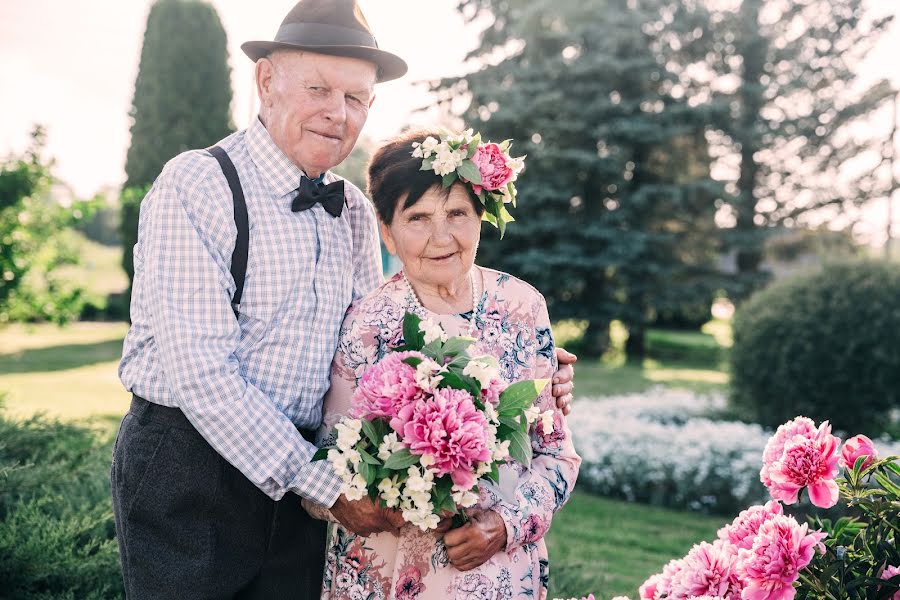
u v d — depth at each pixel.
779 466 2.03
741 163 18.23
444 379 1.76
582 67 15.65
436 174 1.88
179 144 14.91
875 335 6.94
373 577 1.91
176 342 1.86
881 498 2.09
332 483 1.87
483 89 15.99
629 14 15.93
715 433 6.64
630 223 16.30
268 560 2.06
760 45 17.80
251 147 2.10
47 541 2.84
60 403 8.23
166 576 1.95
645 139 15.76
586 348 16.75
